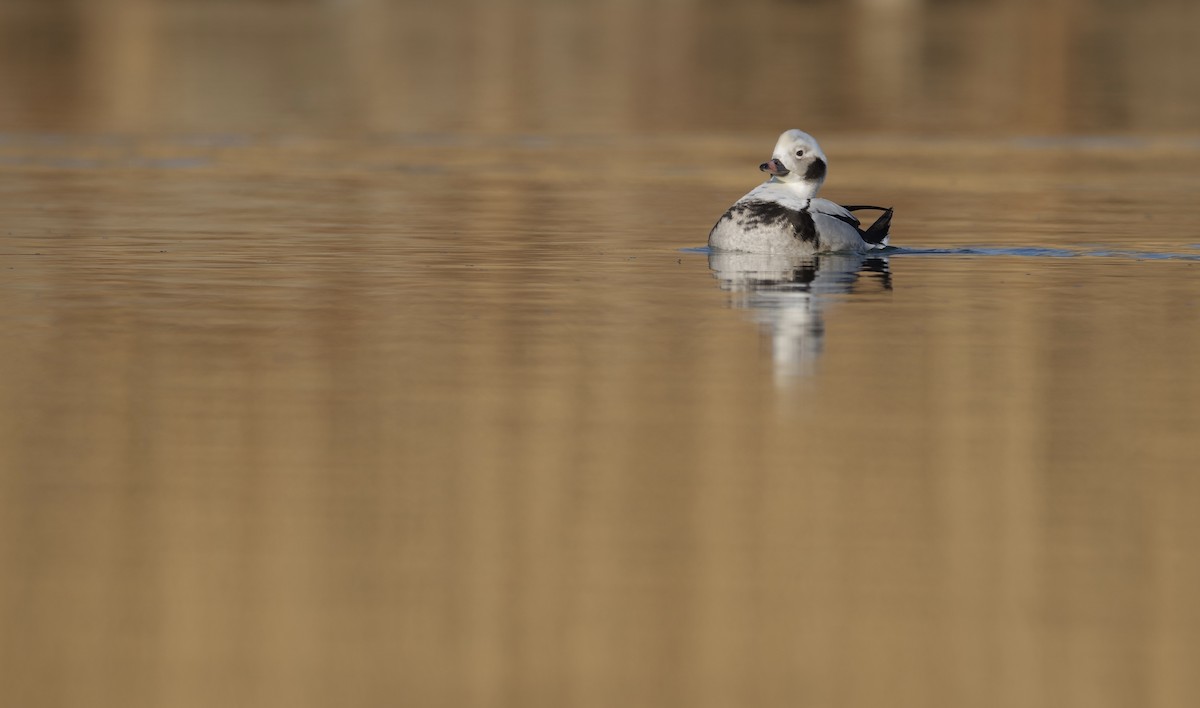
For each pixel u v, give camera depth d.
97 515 9.41
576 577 8.55
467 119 37.12
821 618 8.09
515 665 7.59
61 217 22.16
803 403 11.88
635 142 33.34
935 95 42.94
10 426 11.14
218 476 10.09
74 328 14.33
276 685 7.43
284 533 9.14
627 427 11.22
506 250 19.42
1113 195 25.80
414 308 15.41
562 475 10.15
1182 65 50.72
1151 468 10.33
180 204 23.81
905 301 15.87
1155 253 19.30
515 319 14.87
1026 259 18.77
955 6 75.00
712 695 7.34
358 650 7.76
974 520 9.37
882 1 77.06
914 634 7.93
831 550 8.94
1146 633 7.95
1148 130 36.03
